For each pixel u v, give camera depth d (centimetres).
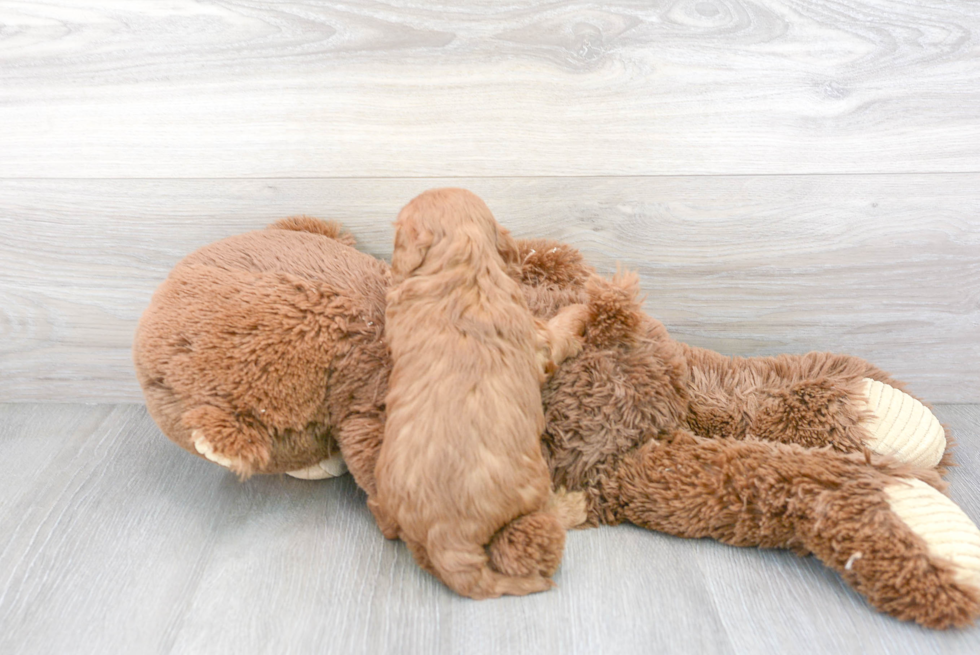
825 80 141
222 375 117
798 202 150
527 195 149
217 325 119
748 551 121
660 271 157
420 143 145
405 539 114
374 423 123
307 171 148
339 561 119
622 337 127
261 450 118
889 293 158
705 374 142
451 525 106
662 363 130
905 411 132
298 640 103
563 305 136
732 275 157
